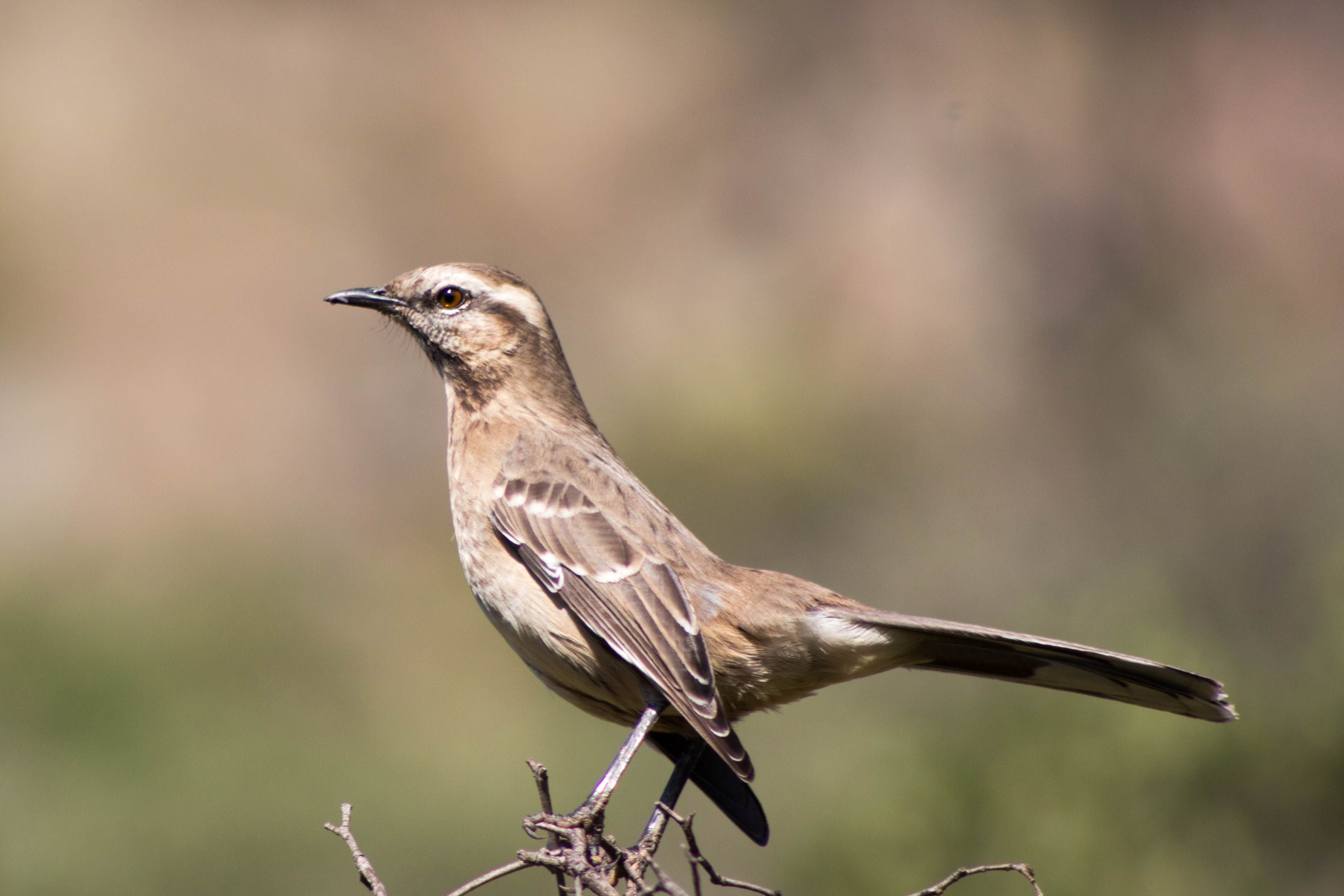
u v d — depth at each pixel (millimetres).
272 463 25031
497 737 15508
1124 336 21891
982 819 10211
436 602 18516
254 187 28625
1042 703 10602
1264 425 16594
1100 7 27156
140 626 16656
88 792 13961
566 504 6645
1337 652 10523
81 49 29109
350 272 28156
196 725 15062
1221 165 27188
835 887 10281
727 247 27766
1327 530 14469
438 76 29734
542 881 13453
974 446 20219
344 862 13695
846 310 25688
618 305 27000
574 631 6500
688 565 6438
